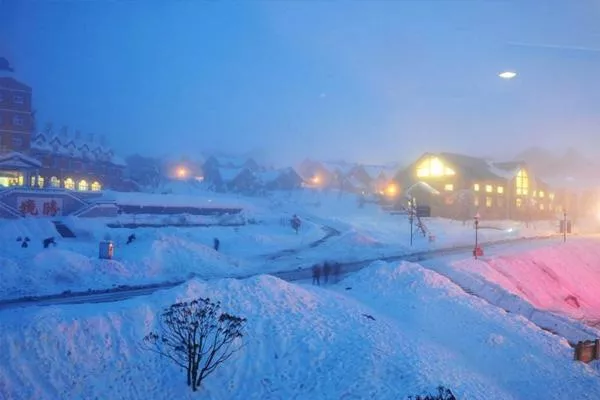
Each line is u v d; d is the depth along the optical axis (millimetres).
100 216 48531
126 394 14984
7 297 22609
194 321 16047
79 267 27266
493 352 20562
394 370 16422
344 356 17250
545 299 34156
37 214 45562
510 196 70125
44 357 14930
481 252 38031
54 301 22203
